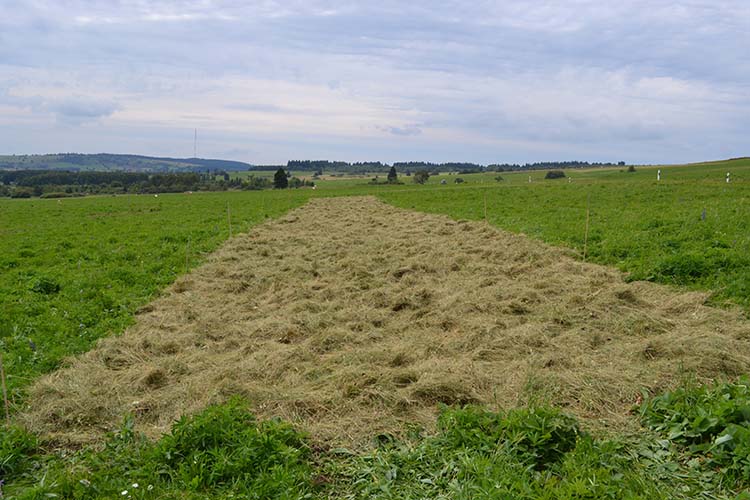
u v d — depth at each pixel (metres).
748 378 5.45
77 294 10.09
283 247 15.87
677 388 5.17
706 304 8.02
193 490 3.98
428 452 4.39
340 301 9.37
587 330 7.25
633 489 3.71
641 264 10.27
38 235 20.33
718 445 4.09
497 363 6.33
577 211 20.03
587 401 5.18
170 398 5.66
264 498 3.83
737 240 10.99
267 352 6.94
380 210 28.22
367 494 3.95
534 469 4.11
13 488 4.18
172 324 8.39
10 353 7.04
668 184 31.69
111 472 4.29
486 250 13.11
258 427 4.76
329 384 5.82
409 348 6.83
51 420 5.25
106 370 6.53
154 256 14.55
